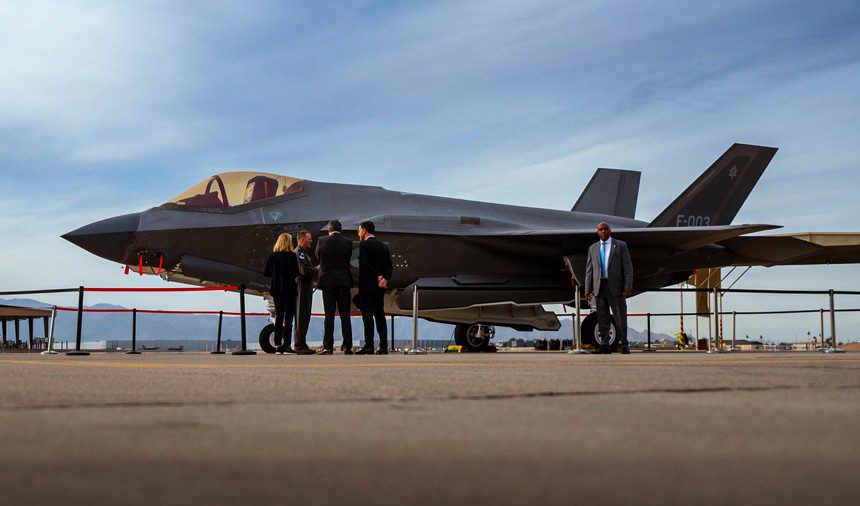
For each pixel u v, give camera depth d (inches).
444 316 644.7
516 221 678.5
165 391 116.7
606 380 147.5
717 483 44.4
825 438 65.1
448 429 70.7
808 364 242.2
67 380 142.0
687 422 76.9
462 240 621.9
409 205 641.0
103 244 558.6
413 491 42.1
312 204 607.2
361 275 421.4
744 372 181.0
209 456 54.5
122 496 40.3
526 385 132.2
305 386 129.1
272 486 43.4
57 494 40.8
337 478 46.0
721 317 737.6
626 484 44.3
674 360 295.7
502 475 47.1
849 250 916.0
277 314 442.9
